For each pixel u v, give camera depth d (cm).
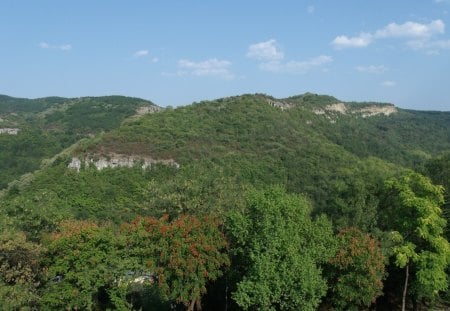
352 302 2445
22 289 2000
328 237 2459
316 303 2211
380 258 2412
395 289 2861
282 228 2258
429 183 2547
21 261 2084
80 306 2102
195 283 2256
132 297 2522
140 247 2277
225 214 2755
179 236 2300
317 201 5541
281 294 2170
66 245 2108
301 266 2170
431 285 2491
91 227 2225
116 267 2153
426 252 2462
